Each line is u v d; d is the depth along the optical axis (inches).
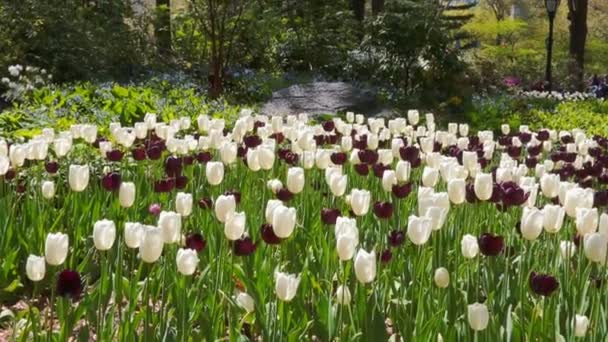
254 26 757.9
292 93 636.1
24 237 189.6
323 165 205.2
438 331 133.3
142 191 225.1
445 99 661.3
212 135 233.8
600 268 157.6
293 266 165.8
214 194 218.4
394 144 245.0
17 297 180.7
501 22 1441.9
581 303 144.8
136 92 506.3
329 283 151.5
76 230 188.9
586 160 275.3
